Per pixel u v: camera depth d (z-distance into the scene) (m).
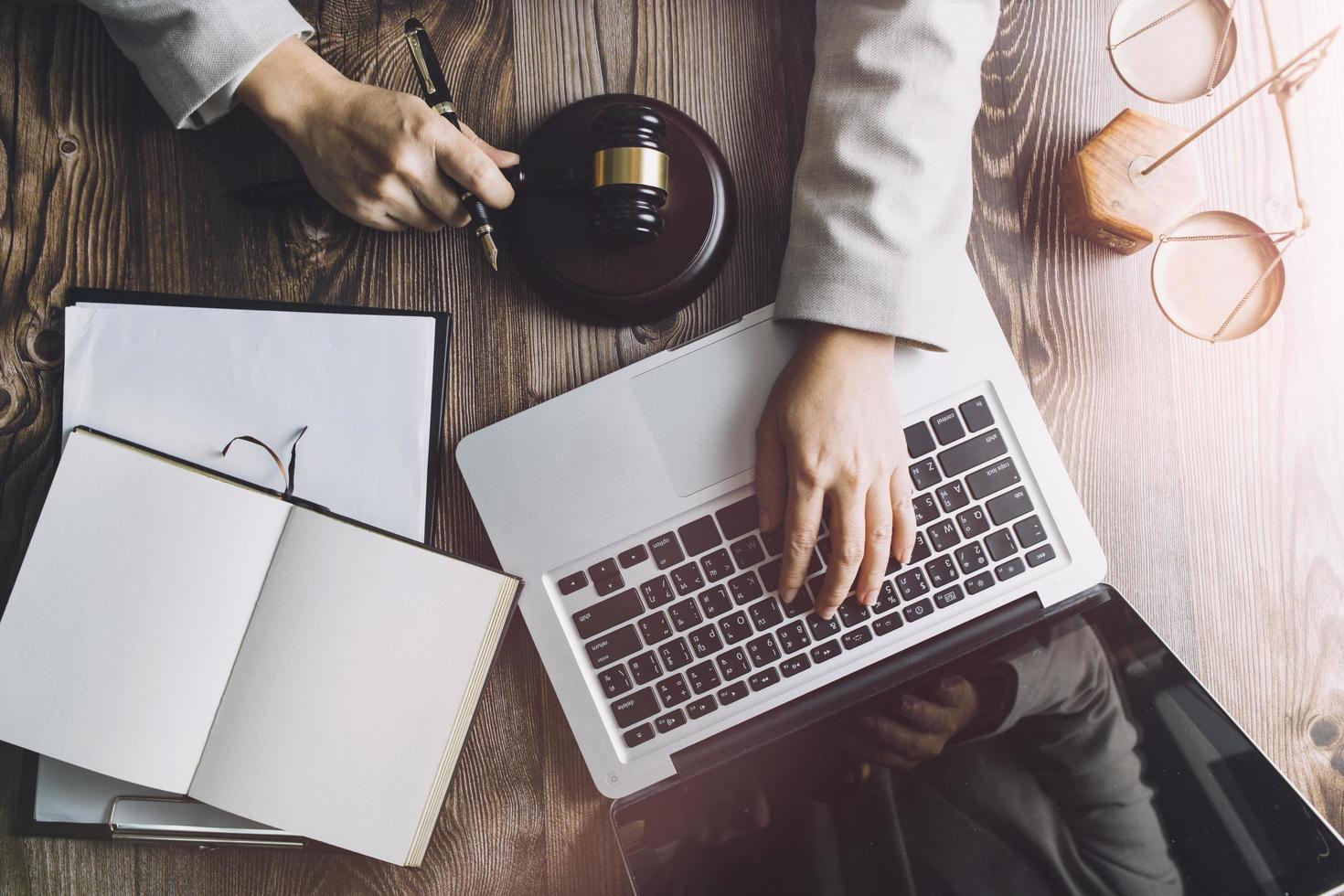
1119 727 0.56
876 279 0.57
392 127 0.56
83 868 0.59
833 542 0.58
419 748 0.55
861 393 0.58
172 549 0.55
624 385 0.60
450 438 0.63
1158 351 0.67
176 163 0.64
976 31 0.61
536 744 0.61
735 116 0.67
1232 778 0.54
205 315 0.61
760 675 0.59
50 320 0.63
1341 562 0.65
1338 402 0.66
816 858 0.54
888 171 0.58
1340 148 0.68
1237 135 0.68
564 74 0.66
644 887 0.54
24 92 0.64
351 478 0.60
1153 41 0.61
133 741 0.54
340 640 0.55
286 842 0.58
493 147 0.62
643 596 0.59
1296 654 0.64
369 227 0.63
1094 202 0.63
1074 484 0.66
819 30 0.64
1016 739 0.57
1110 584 0.62
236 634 0.56
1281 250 0.65
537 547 0.59
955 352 0.61
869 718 0.58
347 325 0.62
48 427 0.62
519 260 0.62
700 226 0.62
